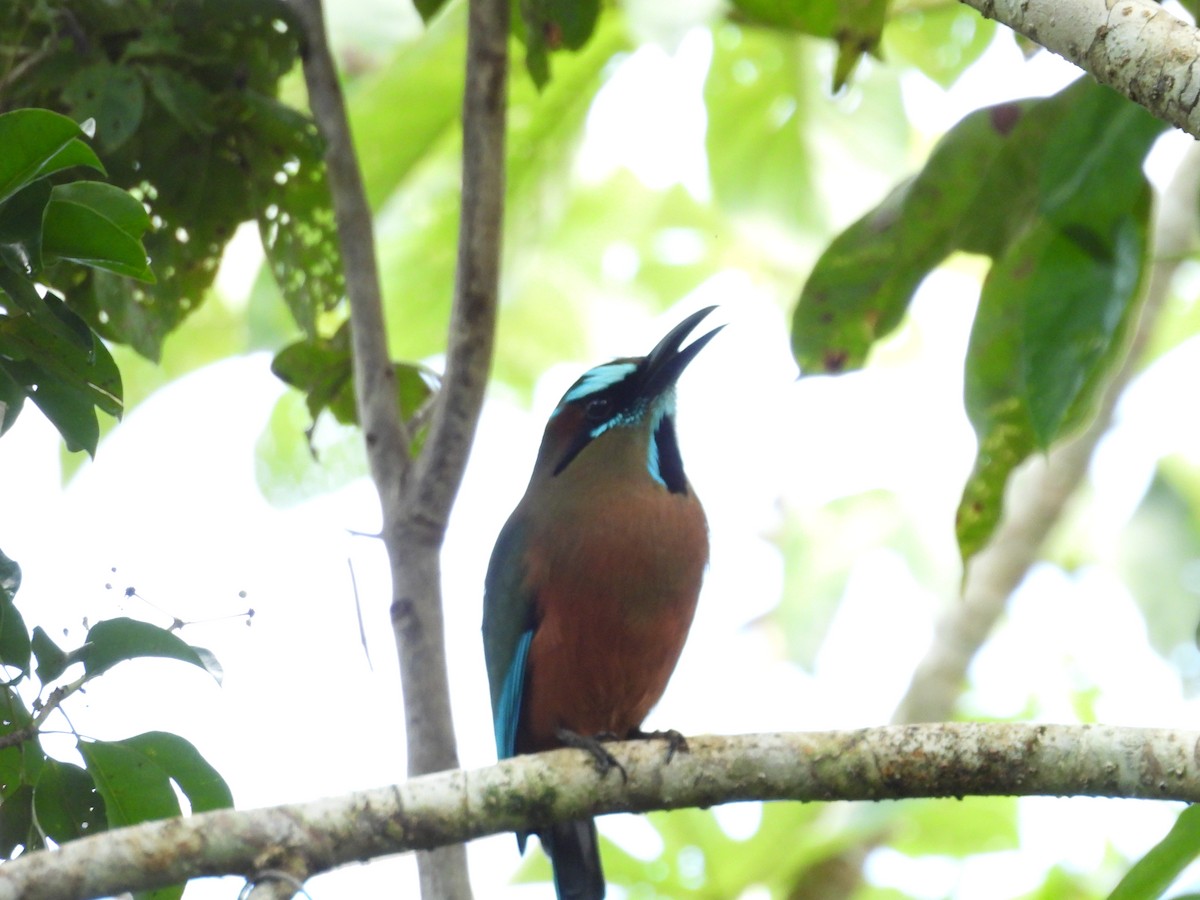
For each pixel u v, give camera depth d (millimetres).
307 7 10633
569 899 9547
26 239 6465
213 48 10188
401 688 9266
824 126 17453
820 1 12219
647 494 9891
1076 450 16547
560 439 10844
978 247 11352
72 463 15273
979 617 16172
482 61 10188
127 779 7148
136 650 6836
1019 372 11102
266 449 13000
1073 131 10250
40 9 9602
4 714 6984
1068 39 6500
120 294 10484
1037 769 7051
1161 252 16688
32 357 7117
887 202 11320
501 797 7352
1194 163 16844
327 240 11016
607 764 7504
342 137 10578
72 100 9570
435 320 16906
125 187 10523
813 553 18781
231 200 10836
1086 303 10055
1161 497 18000
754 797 7484
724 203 17844
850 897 14992
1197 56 6160
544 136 16297
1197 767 6828
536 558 9891
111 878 6266
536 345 20047
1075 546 18844
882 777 7266
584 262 20125
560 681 9820
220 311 17969
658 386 10570
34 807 7121
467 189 10055
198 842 6480
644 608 9672
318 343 11453
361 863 6973
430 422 10500
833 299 11469
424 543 9562
